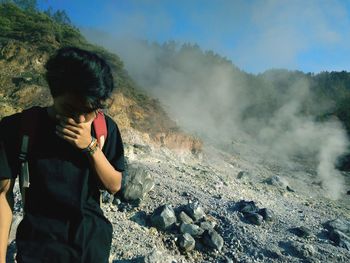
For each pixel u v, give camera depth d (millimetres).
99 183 1477
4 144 1331
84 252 1416
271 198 10500
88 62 1224
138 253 5203
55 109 1350
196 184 9609
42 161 1356
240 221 7371
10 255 3986
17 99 14438
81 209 1407
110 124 1537
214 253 6133
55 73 1220
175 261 5191
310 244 6934
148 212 6773
